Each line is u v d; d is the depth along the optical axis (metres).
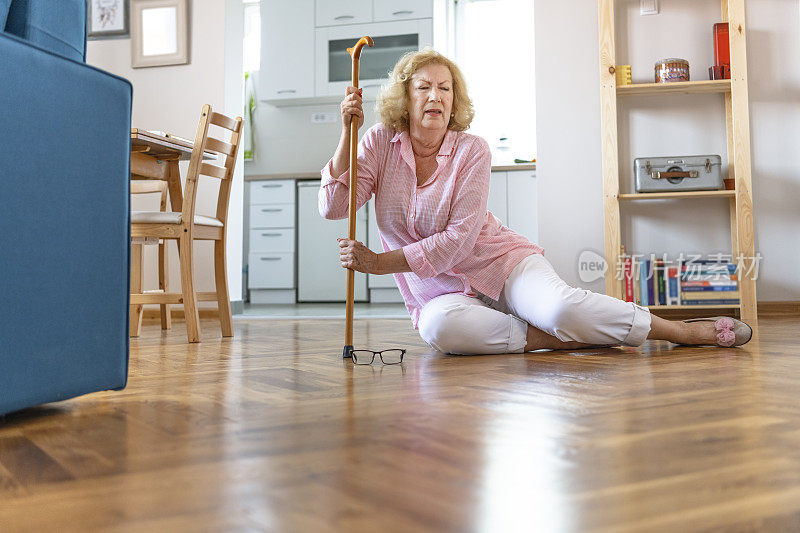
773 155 3.95
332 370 1.77
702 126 3.98
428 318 2.03
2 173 1.07
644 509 0.67
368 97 6.22
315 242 6.14
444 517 0.65
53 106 1.17
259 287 6.18
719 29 3.82
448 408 1.21
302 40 6.33
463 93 2.06
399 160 2.04
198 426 1.10
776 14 3.97
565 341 2.04
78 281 1.24
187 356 2.19
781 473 0.79
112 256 1.33
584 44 4.05
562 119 4.06
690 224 3.97
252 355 2.20
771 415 1.11
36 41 1.21
